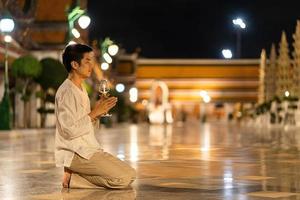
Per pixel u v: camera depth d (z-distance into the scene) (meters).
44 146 20.58
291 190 8.20
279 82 66.56
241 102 125.31
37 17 52.69
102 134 35.53
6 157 14.93
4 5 41.53
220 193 7.90
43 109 41.72
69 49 8.51
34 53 50.19
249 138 27.59
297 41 60.25
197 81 126.81
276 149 18.22
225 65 127.56
